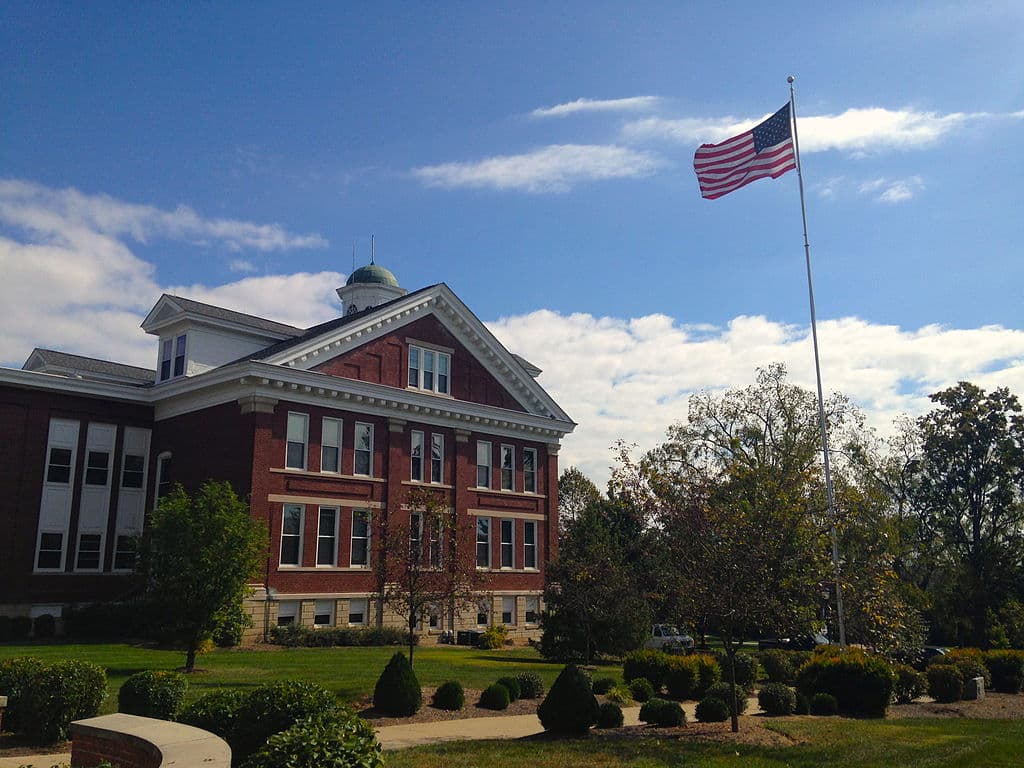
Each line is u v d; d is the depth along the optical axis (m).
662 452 41.34
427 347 41.62
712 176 28.11
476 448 43.62
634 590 32.47
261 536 25.70
